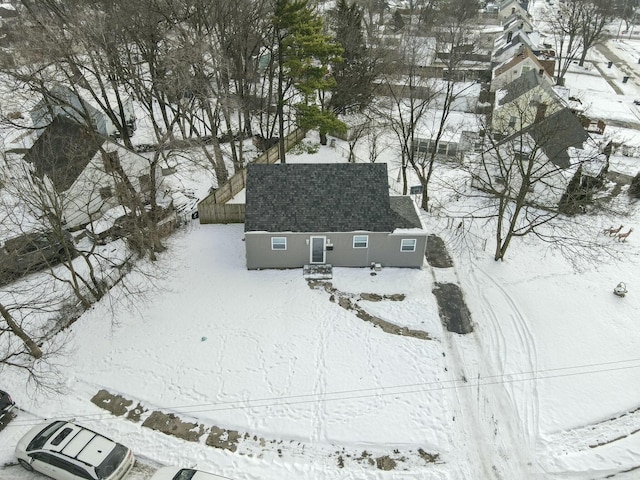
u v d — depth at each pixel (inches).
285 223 968.9
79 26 983.0
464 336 870.4
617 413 731.4
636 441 690.2
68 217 1123.3
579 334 871.1
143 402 753.0
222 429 711.7
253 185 983.0
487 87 2206.0
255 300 940.0
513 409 738.2
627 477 645.9
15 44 1170.6
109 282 997.2
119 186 948.6
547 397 757.3
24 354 830.5
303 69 1279.5
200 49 1019.3
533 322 899.4
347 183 988.6
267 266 1019.3
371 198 985.5
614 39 3518.7
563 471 653.3
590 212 1240.2
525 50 2124.8
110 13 1082.1
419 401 746.2
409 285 984.3
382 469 656.4
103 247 1106.1
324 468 657.6
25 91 1067.9
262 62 1955.0
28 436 659.4
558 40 3358.8
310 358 816.9
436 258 1072.8
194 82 1135.0
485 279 1010.1
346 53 1578.5
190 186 1373.0
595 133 1831.9
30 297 958.4
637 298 951.0
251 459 669.9
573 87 2474.2
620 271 1029.2
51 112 1189.1
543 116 1306.6
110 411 740.0
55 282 924.6
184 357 821.9
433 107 1899.6
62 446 628.1
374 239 981.8
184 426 716.7
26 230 1077.1
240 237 1131.3
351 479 643.5
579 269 1032.8
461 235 1151.6
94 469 605.9
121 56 1157.7
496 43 2888.8
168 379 784.9
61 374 797.9
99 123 1563.7
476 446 685.3
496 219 1211.9
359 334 866.1
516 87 1715.1
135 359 821.2
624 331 874.1
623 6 3745.1
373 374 789.9
